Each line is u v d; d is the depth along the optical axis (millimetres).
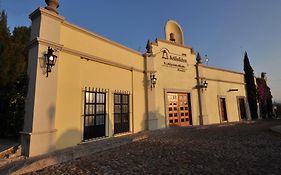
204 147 7020
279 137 8734
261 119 19375
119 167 4980
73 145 7633
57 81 7223
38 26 6992
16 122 6664
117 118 10109
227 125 14578
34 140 6180
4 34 10375
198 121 15086
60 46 7383
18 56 10102
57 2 7621
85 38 8742
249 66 20422
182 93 14703
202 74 16031
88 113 8531
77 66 8219
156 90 12898
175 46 14742
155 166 4973
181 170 4594
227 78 18406
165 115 13070
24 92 6758
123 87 10625
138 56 12133
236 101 18703
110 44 10078
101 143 7727
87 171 4738
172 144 7730
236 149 6590
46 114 6633
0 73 9289
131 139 8656
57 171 4805
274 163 4906
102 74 9422
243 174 4199
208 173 4332
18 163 5137
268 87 22812
